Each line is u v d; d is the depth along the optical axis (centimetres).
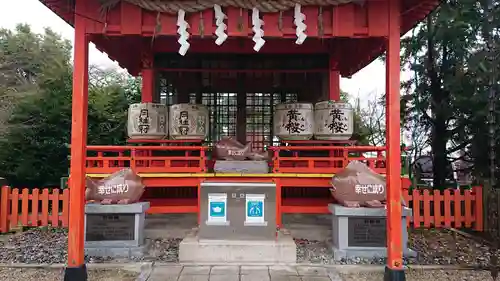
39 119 1145
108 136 1316
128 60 811
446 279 497
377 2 472
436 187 970
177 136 758
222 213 559
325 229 702
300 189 796
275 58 875
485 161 811
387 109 479
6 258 581
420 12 525
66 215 674
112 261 557
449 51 916
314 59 870
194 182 695
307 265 533
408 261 570
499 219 634
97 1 466
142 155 816
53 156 1172
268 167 754
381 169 704
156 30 458
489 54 505
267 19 464
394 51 470
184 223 750
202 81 875
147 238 691
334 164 774
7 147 1112
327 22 472
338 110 730
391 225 465
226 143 741
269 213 561
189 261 544
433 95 953
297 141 755
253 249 543
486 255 602
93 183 606
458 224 664
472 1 820
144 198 768
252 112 877
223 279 479
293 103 748
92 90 1398
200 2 457
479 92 806
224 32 454
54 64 1363
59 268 534
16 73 1400
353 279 495
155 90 855
